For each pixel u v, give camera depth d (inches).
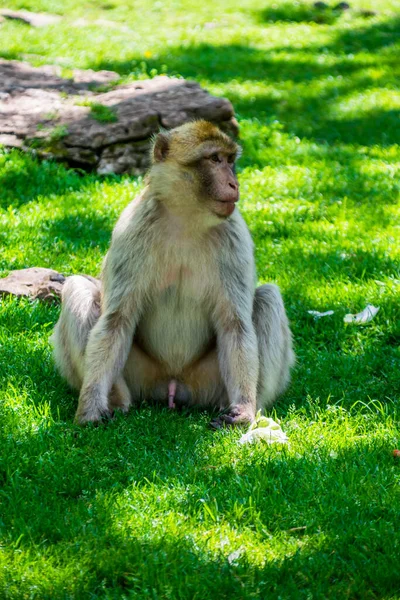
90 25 1800.0
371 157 1172.5
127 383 567.5
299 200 978.7
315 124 1342.3
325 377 609.0
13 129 1024.9
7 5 1870.1
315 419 542.9
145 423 525.0
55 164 987.9
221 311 537.0
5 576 379.2
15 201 909.8
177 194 510.9
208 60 1614.2
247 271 537.0
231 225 533.3
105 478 461.1
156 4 2018.9
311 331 685.9
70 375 566.9
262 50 1723.7
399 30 1898.4
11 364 593.6
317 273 780.6
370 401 563.2
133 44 1665.8
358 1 2108.8
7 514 426.3
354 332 677.9
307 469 464.4
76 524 414.6
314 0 2080.5
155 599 367.9
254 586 375.2
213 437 509.4
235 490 445.7
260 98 1440.7
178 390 569.3
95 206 908.0
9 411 522.3
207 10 2001.7
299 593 371.9
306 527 416.5
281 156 1123.9
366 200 988.6
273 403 573.9
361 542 405.4
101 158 1010.7
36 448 483.2
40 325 666.2
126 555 390.6
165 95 1092.5
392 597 374.0
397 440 506.9
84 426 517.7
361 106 1427.2
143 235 524.4
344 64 1654.8
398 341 672.4
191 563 387.2
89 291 559.5
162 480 455.5
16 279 723.4
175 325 545.3
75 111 1053.2
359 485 450.3
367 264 793.6
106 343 527.2
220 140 512.7
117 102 1069.1
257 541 408.8
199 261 528.7
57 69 1298.0
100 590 376.2
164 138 516.7
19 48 1545.3
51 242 815.7
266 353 557.9
